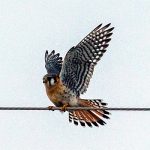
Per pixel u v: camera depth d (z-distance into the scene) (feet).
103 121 51.70
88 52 51.85
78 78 51.83
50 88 51.60
